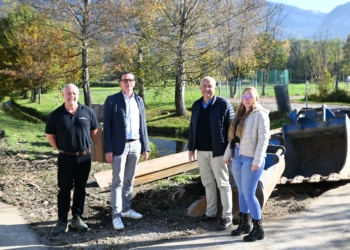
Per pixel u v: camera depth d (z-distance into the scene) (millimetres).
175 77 18984
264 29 31250
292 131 7863
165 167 7941
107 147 5207
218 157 5121
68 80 23562
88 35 20125
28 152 10828
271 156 5738
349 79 34250
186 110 25656
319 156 7891
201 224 5348
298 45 83625
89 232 5164
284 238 4785
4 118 23312
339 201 6016
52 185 7430
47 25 20859
